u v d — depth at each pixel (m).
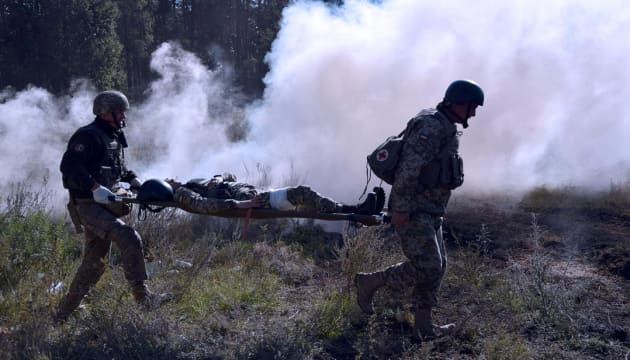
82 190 4.31
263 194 4.29
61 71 24.72
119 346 3.86
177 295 4.75
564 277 5.57
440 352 4.16
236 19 37.47
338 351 4.16
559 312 4.63
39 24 24.22
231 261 5.75
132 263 4.26
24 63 24.30
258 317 4.59
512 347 4.05
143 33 33.84
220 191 4.39
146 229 6.10
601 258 6.11
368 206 4.16
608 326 4.54
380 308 4.75
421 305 4.30
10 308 4.32
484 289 5.28
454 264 5.74
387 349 4.14
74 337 4.04
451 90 4.07
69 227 6.90
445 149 4.06
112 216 4.32
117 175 4.52
